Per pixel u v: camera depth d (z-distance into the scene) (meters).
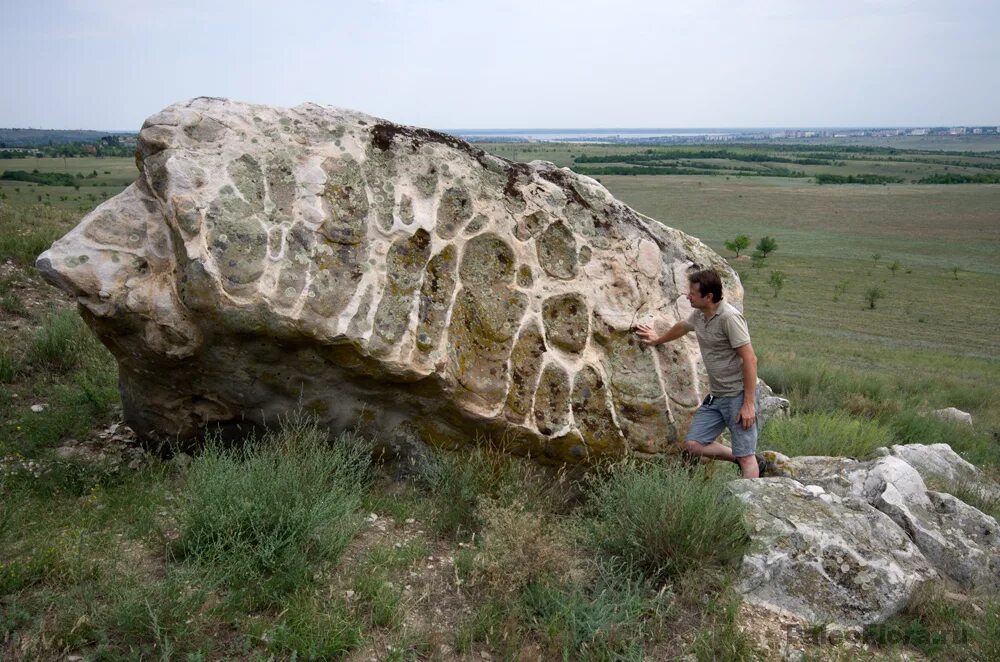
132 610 3.20
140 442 5.47
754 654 3.58
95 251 4.55
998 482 7.63
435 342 4.96
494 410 5.08
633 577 4.16
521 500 4.71
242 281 4.52
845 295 53.34
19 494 4.40
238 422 5.20
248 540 3.78
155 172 4.76
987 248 83.44
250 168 4.91
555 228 5.86
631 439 5.49
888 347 32.09
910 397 13.68
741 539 4.29
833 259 74.62
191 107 5.02
